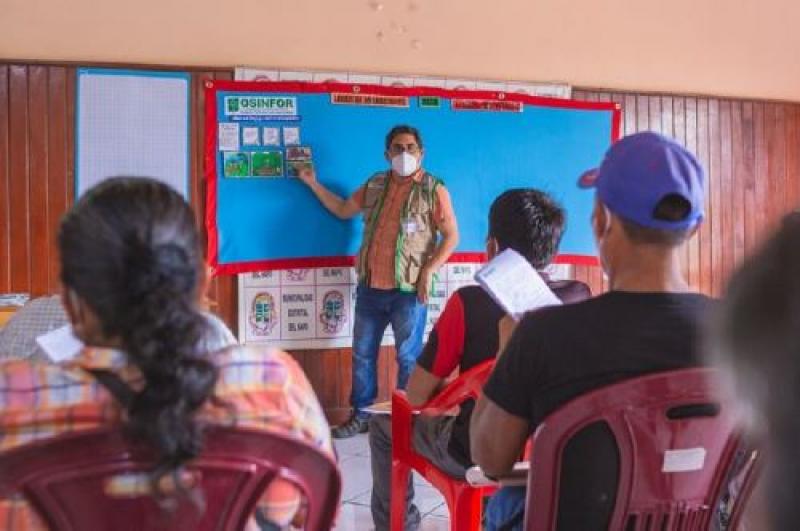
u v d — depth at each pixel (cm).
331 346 464
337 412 467
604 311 141
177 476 104
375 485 274
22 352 177
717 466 142
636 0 514
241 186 446
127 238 108
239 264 448
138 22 429
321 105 455
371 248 446
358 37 463
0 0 412
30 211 419
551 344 141
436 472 232
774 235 64
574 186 503
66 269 110
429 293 447
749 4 538
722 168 542
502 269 167
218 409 110
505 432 148
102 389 107
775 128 554
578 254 506
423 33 473
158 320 106
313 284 460
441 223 450
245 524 114
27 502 107
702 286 541
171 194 115
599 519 141
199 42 439
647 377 135
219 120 441
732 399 69
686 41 527
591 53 507
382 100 466
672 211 141
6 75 414
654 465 139
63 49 421
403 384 450
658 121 524
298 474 116
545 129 496
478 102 482
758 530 65
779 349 60
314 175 454
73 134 423
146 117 432
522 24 491
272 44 450
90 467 105
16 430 106
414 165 444
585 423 137
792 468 61
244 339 451
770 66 547
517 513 173
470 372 213
